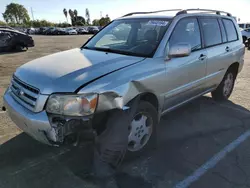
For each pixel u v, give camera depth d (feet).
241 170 9.50
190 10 12.96
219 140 11.72
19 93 8.90
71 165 9.61
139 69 9.31
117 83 8.34
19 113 8.36
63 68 8.93
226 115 14.62
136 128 9.87
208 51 13.16
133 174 9.18
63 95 7.64
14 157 10.05
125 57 10.16
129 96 8.68
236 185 8.68
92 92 7.72
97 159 9.23
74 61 9.73
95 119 7.83
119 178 8.95
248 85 21.20
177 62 10.92
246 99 17.48
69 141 7.75
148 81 9.44
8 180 8.75
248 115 14.65
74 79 8.08
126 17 13.58
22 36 51.26
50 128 7.68
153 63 9.91
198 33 12.76
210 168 9.60
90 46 12.67
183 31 11.76
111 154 8.21
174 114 14.71
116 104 8.22
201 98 17.60
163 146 11.12
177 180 8.91
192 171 9.42
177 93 11.43
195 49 12.39
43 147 10.79
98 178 8.91
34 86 8.22
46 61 10.07
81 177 8.95
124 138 8.27
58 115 7.66
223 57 14.48
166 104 11.09
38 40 90.02
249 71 27.12
